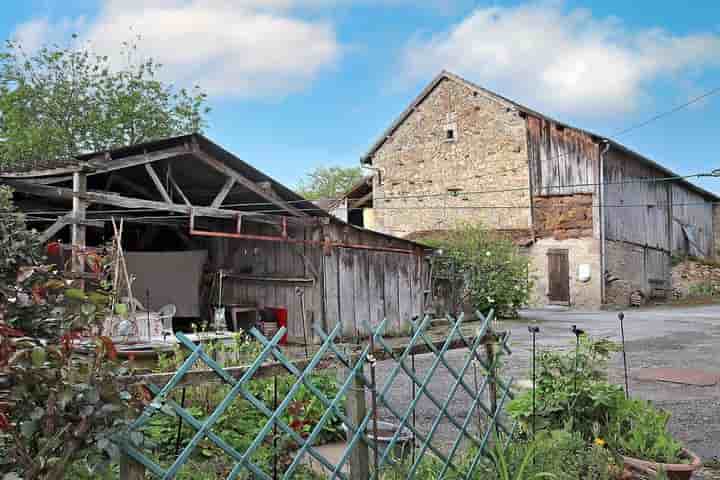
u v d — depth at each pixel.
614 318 18.12
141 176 13.04
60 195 9.55
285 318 13.94
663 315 19.23
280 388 4.62
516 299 17.80
